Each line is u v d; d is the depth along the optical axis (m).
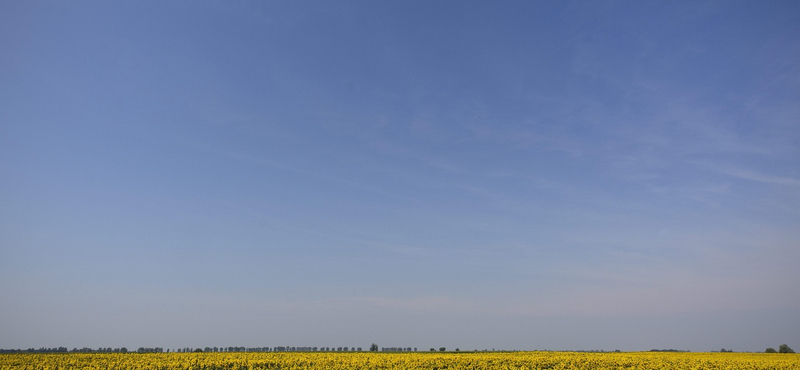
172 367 58.84
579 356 84.00
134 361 63.06
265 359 68.06
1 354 73.50
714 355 95.19
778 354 101.81
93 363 59.81
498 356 80.19
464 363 67.81
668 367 66.19
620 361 72.69
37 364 58.72
